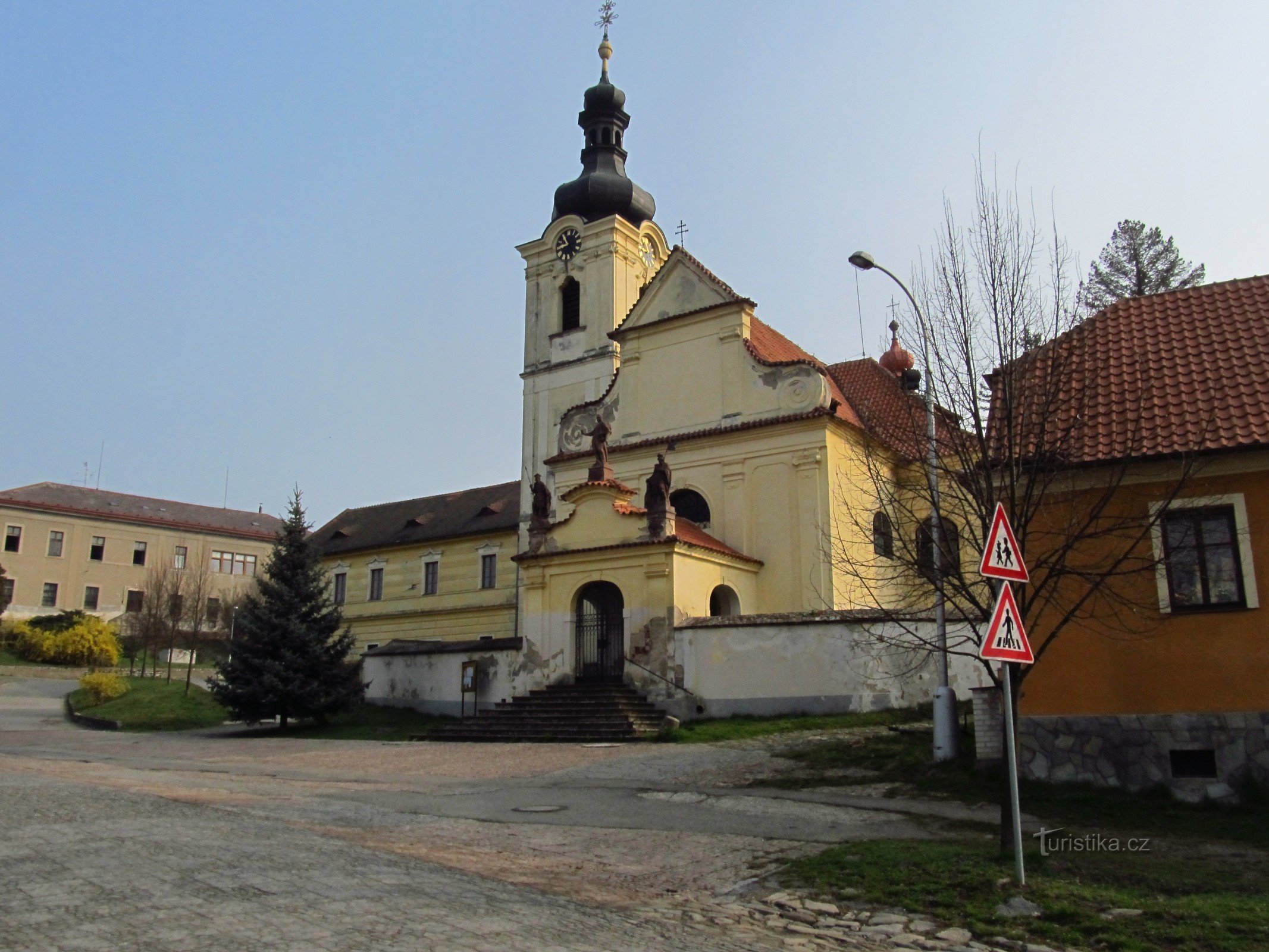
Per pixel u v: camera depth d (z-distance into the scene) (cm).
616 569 3234
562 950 805
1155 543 1666
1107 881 1098
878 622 2444
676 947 862
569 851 1312
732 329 3825
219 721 3997
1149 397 1739
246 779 2184
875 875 1119
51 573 8500
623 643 3178
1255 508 1609
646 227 5262
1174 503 1652
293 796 1850
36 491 8781
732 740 2548
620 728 2798
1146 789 1616
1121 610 1661
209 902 888
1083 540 1543
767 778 1939
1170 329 1914
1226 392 1697
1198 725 1603
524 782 2059
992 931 938
